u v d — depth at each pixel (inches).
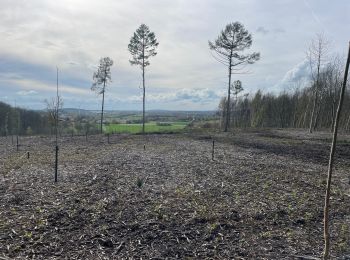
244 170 511.5
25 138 1256.2
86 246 214.2
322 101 1604.3
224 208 306.8
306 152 757.9
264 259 205.5
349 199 354.3
